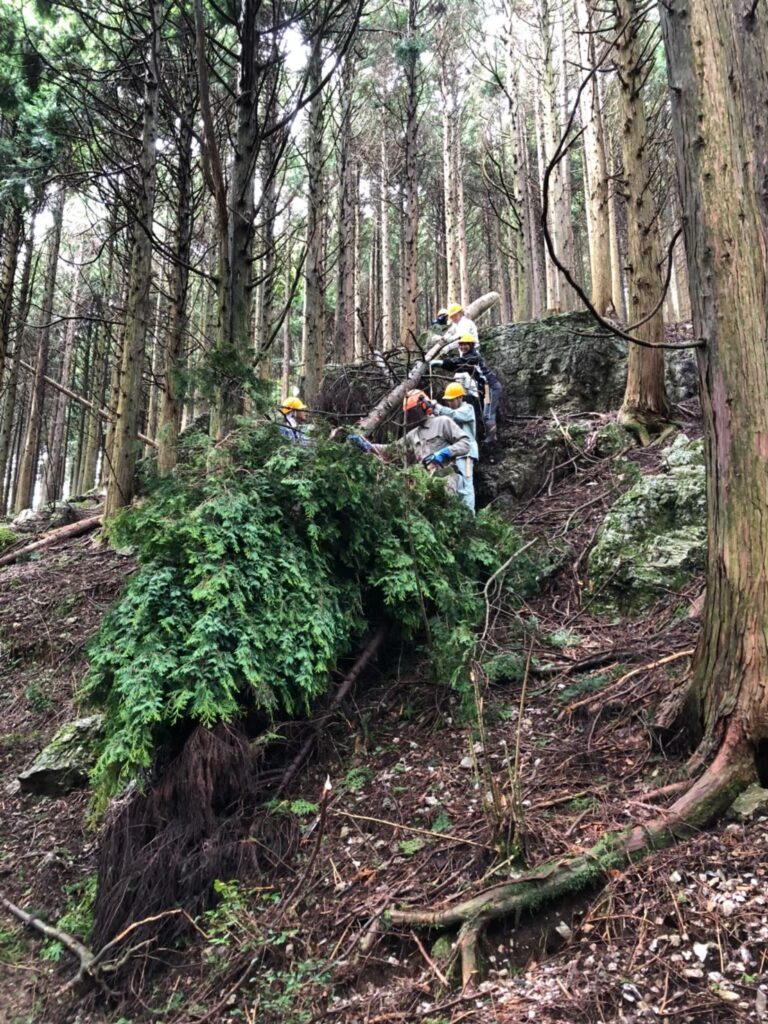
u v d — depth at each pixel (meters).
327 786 2.97
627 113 6.99
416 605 4.14
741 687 2.62
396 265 29.88
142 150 7.20
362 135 17.91
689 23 2.84
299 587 3.69
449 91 18.31
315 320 9.76
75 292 19.00
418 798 3.20
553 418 8.00
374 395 8.39
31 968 3.07
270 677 3.35
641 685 3.50
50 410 26.27
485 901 2.41
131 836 3.16
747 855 2.27
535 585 4.98
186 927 2.86
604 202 11.71
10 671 5.98
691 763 2.72
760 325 2.71
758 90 3.51
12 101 9.01
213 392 4.42
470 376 7.53
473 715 3.42
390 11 14.95
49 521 10.09
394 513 4.34
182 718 3.26
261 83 5.02
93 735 4.67
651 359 7.17
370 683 4.19
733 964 1.94
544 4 14.52
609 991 1.97
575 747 3.24
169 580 3.40
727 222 2.73
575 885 2.37
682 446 5.82
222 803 3.24
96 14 7.97
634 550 4.84
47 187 10.27
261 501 3.85
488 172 17.41
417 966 2.38
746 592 2.65
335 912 2.69
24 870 3.76
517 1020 1.95
